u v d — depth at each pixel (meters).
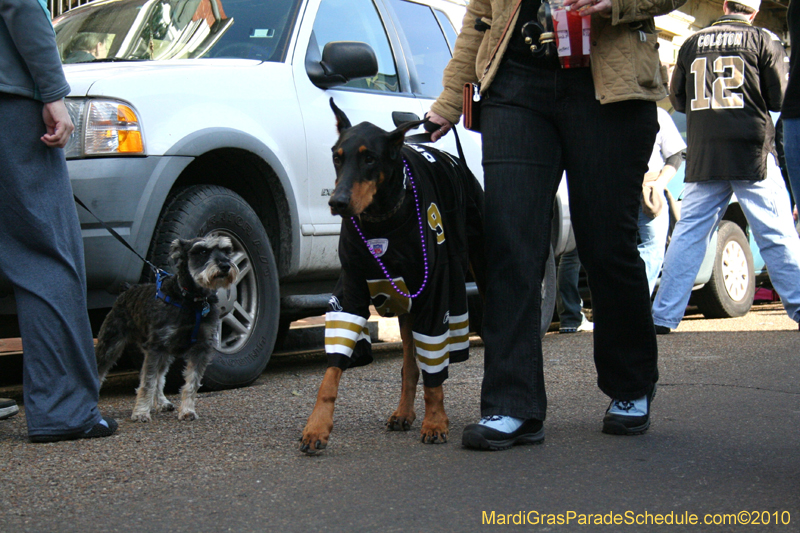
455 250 3.26
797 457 2.97
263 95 4.74
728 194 6.52
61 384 3.37
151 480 2.75
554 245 6.28
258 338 4.69
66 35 5.35
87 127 3.98
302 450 3.03
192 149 4.22
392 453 3.08
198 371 3.98
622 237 3.22
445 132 3.64
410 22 6.10
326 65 4.94
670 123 7.18
